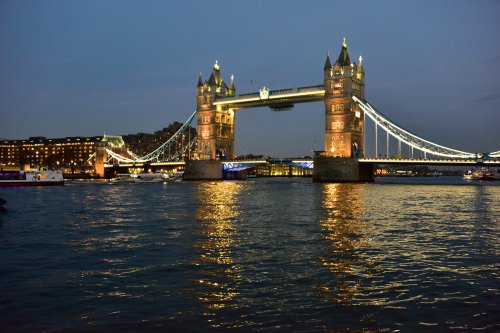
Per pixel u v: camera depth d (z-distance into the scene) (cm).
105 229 3659
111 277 2050
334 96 15875
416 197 8094
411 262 2350
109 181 19425
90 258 2470
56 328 1437
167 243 2939
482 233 3425
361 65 16662
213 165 19300
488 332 1402
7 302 1691
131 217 4588
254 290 1838
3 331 1409
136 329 1429
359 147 16388
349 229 3606
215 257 2481
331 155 15912
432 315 1547
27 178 12744
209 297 1748
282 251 2652
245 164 18838
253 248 2748
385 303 1673
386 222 4103
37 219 4438
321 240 3045
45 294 1791
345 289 1850
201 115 19962
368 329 1428
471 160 14538
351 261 2373
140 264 2314
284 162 17488
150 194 9044
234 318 1522
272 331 1413
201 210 5359
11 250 2720
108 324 1470
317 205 6066
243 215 4734
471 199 7656
